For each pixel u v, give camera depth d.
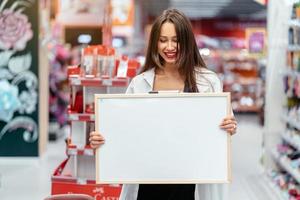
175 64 2.57
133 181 2.46
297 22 5.45
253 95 17.47
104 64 4.16
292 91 6.03
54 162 7.85
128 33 15.87
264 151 6.95
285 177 5.95
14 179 6.62
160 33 2.51
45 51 8.17
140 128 2.45
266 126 6.80
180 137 2.45
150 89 2.62
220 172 2.45
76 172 4.14
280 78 6.64
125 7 13.76
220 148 2.44
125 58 4.39
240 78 17.77
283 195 5.38
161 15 2.56
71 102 4.20
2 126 7.66
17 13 7.46
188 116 2.44
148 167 2.46
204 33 21.00
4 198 5.66
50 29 9.34
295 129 6.03
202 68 2.63
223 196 2.60
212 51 19.02
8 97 7.61
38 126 7.68
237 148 9.57
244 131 12.34
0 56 7.53
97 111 2.45
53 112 10.08
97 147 2.46
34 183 6.40
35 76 7.61
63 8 12.08
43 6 7.89
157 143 2.45
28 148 7.71
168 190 2.61
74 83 4.04
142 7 19.38
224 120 2.42
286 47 6.46
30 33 7.51
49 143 9.87
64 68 10.83
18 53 7.54
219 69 18.05
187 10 19.70
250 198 5.73
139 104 2.45
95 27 12.16
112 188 3.99
